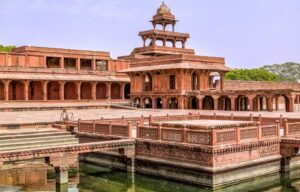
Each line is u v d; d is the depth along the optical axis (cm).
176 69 4922
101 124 2603
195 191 1994
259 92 4241
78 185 2162
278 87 6384
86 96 6238
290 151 2233
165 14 6838
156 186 2158
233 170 2005
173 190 2059
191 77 5056
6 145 2367
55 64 6147
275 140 2230
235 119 2944
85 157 2672
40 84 5812
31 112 4547
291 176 2316
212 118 3181
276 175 2241
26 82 5350
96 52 6325
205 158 1950
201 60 5209
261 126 2183
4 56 5394
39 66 5747
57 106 5219
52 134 2714
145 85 5606
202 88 5134
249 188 2083
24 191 1998
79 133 2748
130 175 2319
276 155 2245
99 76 6150
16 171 2448
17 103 5178
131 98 5659
